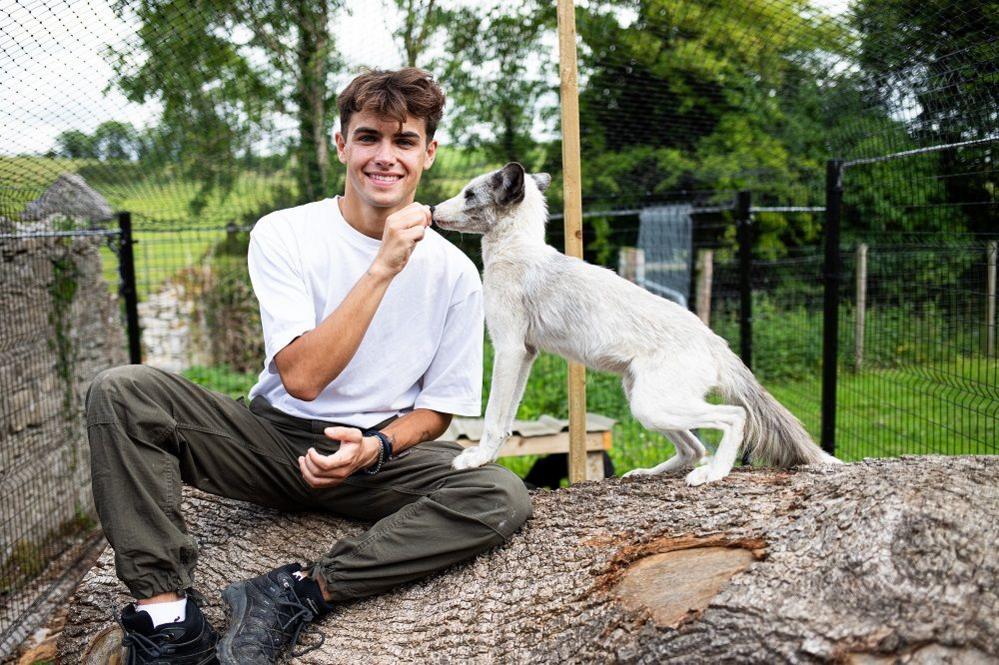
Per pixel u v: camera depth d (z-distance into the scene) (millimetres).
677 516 2279
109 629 2387
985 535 1720
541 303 3061
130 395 2105
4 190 4188
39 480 4535
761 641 1679
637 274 9570
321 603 2273
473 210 3236
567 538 2361
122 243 5898
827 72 5441
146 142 5602
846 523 1877
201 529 2715
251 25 5566
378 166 2395
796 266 10430
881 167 5578
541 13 7922
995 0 3678
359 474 2496
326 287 2490
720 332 8734
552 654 1991
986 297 4645
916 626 1548
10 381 4258
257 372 9328
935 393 5551
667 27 6504
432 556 2318
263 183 7863
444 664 2098
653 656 1803
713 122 8812
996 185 4078
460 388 2641
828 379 4723
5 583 3969
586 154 9750
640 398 2801
